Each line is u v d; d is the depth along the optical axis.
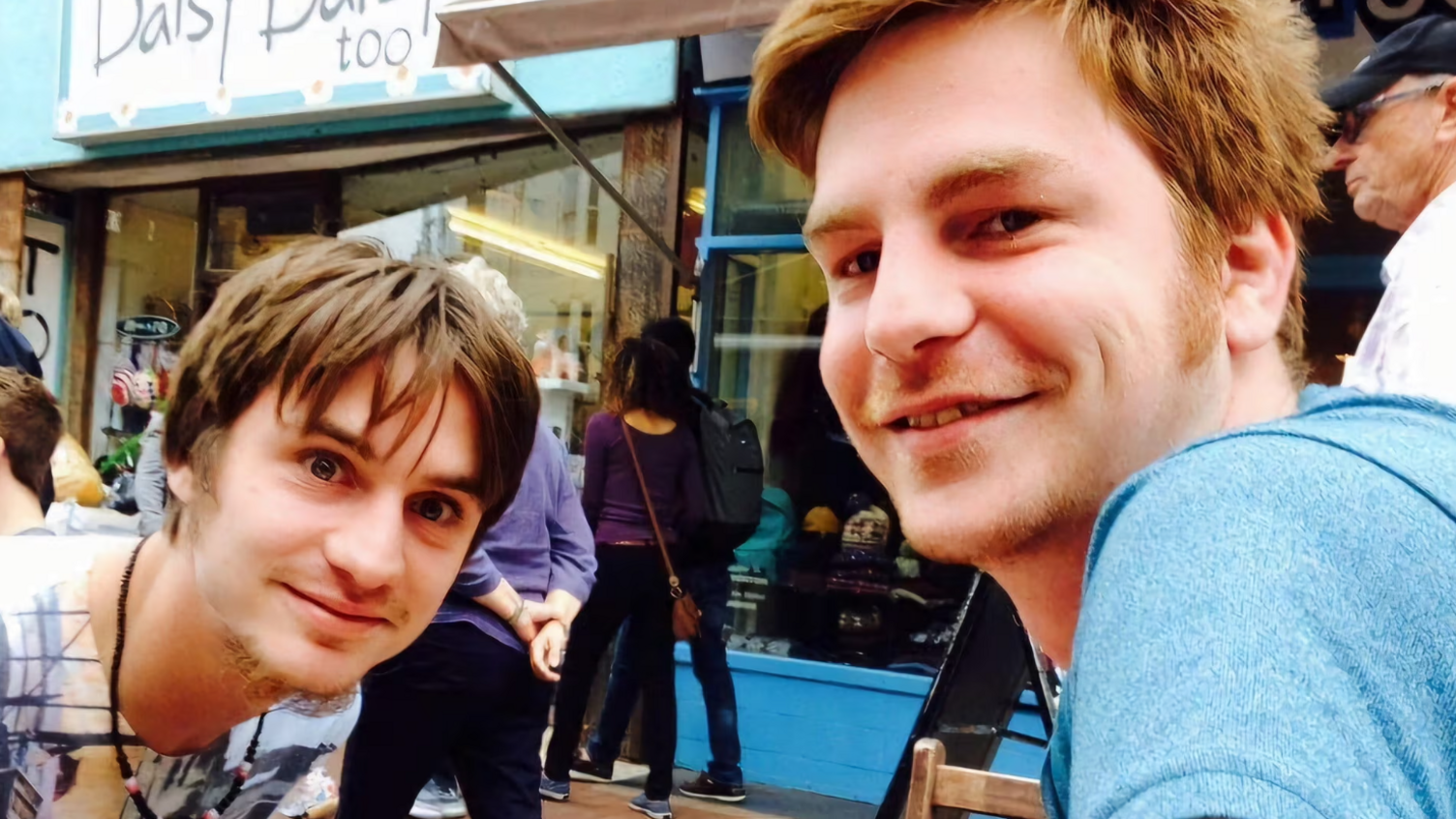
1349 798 0.35
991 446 0.60
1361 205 1.54
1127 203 0.59
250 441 0.98
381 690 2.01
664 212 4.07
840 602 3.83
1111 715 0.42
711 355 4.02
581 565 2.43
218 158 4.96
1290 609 0.41
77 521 2.79
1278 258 0.65
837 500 3.88
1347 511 0.45
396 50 4.38
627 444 3.38
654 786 3.38
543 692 2.23
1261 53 0.63
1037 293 0.58
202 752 1.16
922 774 1.44
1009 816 1.40
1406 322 1.33
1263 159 0.62
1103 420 0.59
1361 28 2.69
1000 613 2.03
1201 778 0.36
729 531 3.47
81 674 1.08
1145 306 0.59
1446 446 0.51
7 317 3.53
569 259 4.33
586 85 4.17
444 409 0.99
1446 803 0.40
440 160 4.68
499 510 1.11
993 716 2.04
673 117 4.05
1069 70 0.60
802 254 3.91
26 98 5.35
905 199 0.62
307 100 4.57
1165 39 0.60
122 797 1.15
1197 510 0.47
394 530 0.99
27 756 1.07
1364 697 0.40
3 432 1.95
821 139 0.70
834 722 3.71
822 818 3.45
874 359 0.66
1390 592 0.42
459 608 2.04
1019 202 0.60
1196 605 0.42
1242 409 0.66
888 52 0.64
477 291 1.08
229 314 1.00
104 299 5.51
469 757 2.19
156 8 4.93
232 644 1.01
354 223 4.90
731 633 3.96
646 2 2.13
